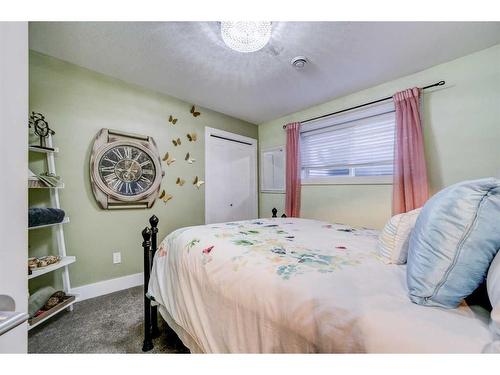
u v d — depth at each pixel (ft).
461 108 6.14
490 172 5.73
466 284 1.93
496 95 5.65
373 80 7.42
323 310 2.11
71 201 6.46
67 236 6.39
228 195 10.76
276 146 11.37
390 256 3.15
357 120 8.32
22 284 1.57
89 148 6.77
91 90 6.82
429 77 6.66
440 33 5.19
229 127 10.87
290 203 9.99
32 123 5.80
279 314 2.36
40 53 5.99
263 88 8.01
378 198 7.75
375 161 7.88
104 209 7.06
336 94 8.50
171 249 4.49
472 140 5.98
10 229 1.51
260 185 12.23
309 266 2.92
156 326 4.85
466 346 1.57
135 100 7.73
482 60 5.82
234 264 3.18
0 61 1.51
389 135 7.57
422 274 2.09
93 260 6.82
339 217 8.78
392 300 2.15
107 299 6.60
